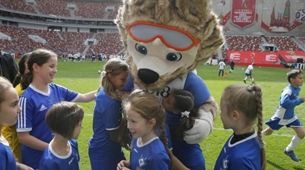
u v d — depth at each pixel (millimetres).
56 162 2369
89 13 62906
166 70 2645
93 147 2916
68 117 2295
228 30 49562
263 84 16109
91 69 23594
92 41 54438
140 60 2719
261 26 48406
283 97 4973
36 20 59656
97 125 2842
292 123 4914
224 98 2191
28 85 2891
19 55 41375
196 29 2506
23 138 2650
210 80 17594
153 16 2482
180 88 2850
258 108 2076
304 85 16094
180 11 2424
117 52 50719
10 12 55625
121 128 2619
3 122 2105
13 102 2100
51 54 2855
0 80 2109
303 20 46750
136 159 2301
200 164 2902
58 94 3170
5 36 45438
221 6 48875
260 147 2141
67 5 63375
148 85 2688
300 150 5391
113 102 2660
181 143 2838
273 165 4625
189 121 2549
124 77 2705
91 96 3641
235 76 20703
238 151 2080
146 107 2148
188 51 2602
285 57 37562
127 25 2756
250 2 47812
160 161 2139
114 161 2947
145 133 2213
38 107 2746
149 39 2561
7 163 2076
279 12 47250
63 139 2395
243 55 38156
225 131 6461
